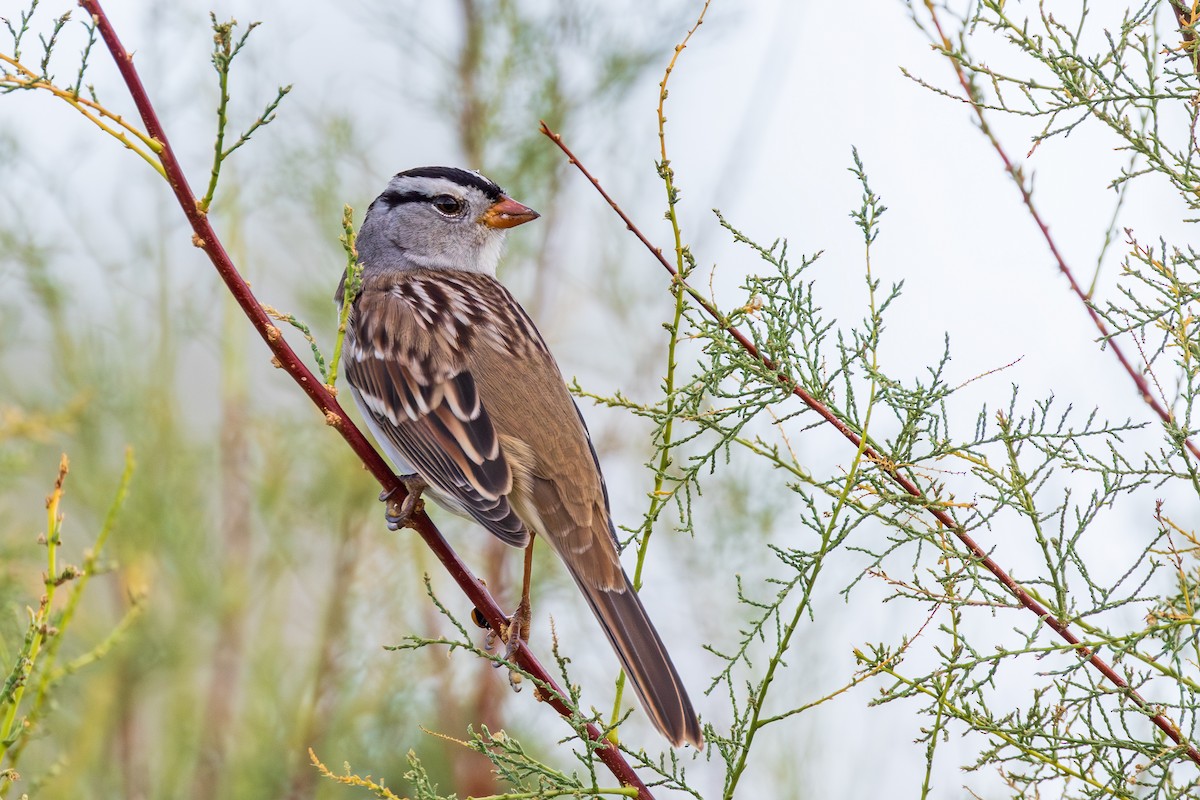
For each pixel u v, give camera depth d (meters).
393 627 11.55
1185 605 6.64
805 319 7.12
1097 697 6.33
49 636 7.27
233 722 11.39
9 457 10.79
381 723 11.32
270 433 12.06
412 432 9.20
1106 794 6.29
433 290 9.92
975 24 6.97
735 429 7.08
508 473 8.70
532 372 9.22
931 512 6.81
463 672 11.62
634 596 8.38
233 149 6.70
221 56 6.43
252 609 11.78
